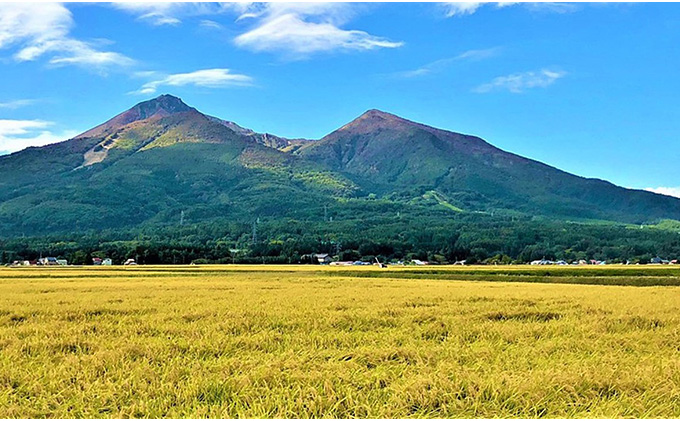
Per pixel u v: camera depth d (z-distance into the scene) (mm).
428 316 20984
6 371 12148
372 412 9695
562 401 10234
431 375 11414
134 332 17344
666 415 9820
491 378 11227
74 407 10164
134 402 10109
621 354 14234
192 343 15312
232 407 9883
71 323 19359
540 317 22031
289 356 13367
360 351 14188
